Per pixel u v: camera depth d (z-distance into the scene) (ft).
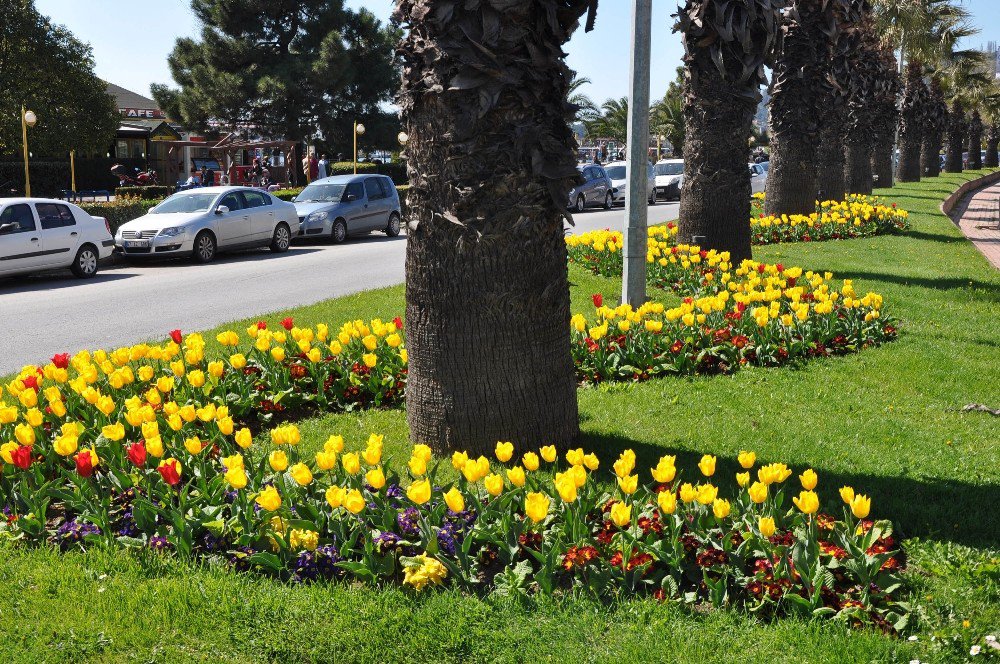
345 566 12.57
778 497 13.48
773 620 11.64
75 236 51.62
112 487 15.28
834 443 19.22
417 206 16.85
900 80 125.39
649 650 10.94
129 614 11.75
